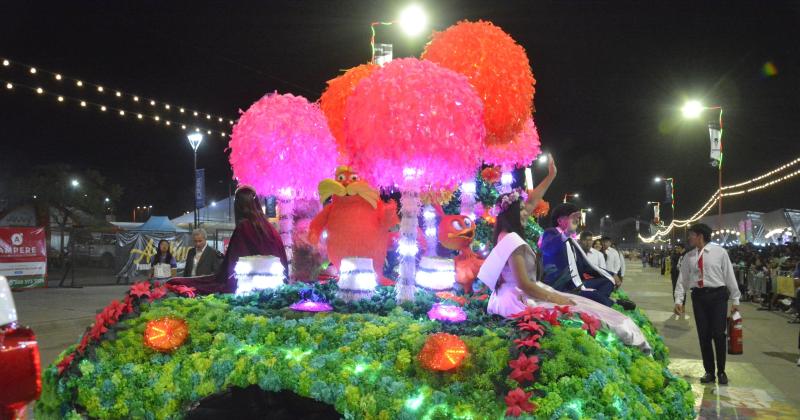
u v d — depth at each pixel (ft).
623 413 9.59
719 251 25.80
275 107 17.46
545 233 17.71
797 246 73.46
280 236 17.66
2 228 63.31
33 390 7.12
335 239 16.61
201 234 27.71
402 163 12.80
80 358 12.84
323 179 17.31
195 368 12.12
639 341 12.91
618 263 40.42
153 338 12.64
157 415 11.89
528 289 12.44
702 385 25.35
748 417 20.90
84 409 12.43
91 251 105.50
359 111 13.24
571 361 9.98
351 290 13.92
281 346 12.19
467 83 13.61
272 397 14.61
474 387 10.19
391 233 17.22
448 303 14.47
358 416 10.59
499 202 13.74
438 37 16.34
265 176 17.24
